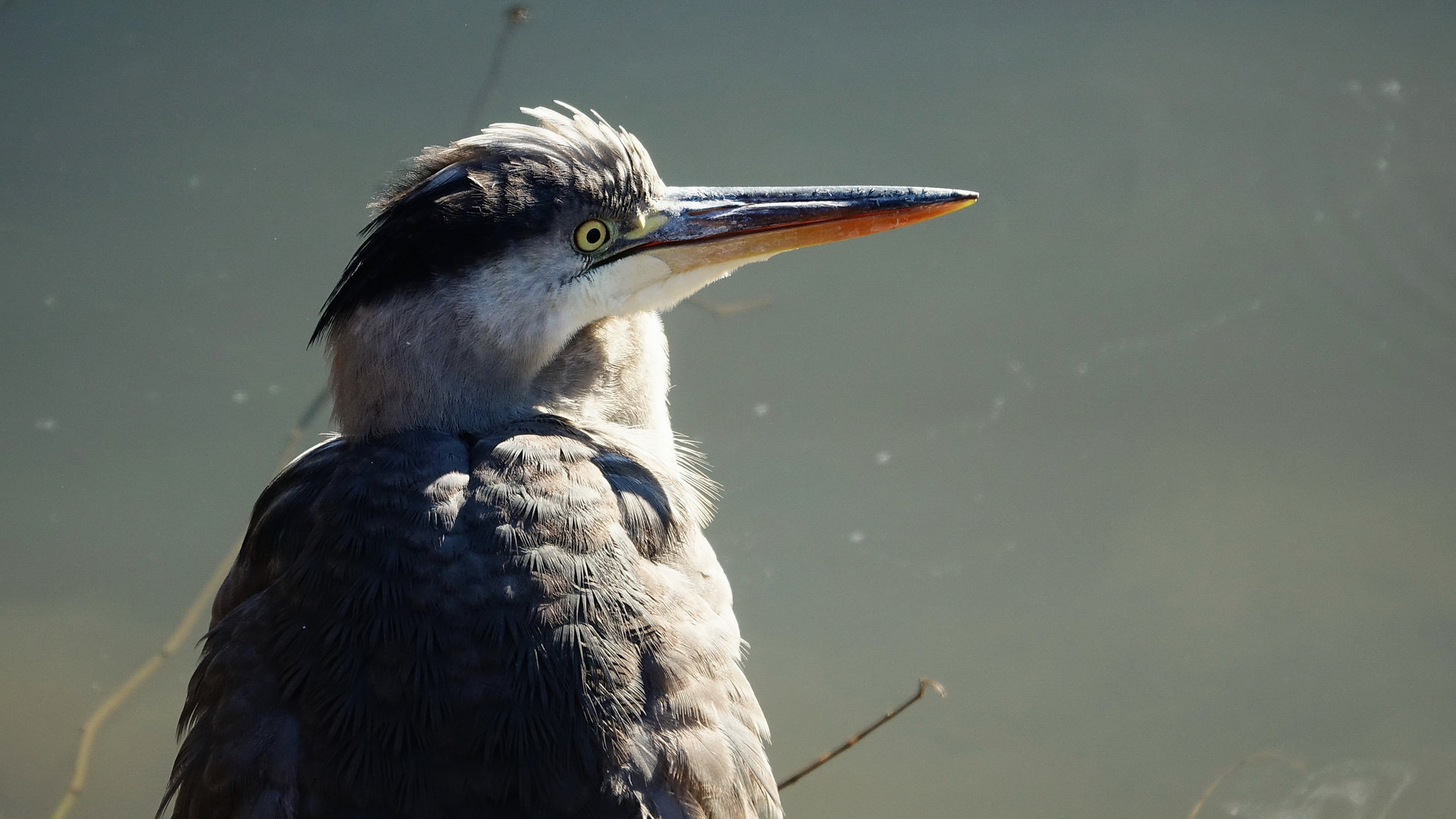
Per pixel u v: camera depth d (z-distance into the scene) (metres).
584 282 6.23
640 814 4.98
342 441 6.14
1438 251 14.09
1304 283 13.95
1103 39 15.63
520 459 5.53
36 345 12.76
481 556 5.21
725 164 14.28
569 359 6.39
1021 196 14.53
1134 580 11.55
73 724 10.29
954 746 10.38
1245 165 14.77
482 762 4.92
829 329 13.55
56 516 11.67
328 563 5.28
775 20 15.28
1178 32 15.71
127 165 13.93
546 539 5.28
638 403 6.77
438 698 4.98
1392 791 10.01
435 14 14.92
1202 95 15.16
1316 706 10.57
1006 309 13.73
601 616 5.18
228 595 6.04
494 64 13.46
